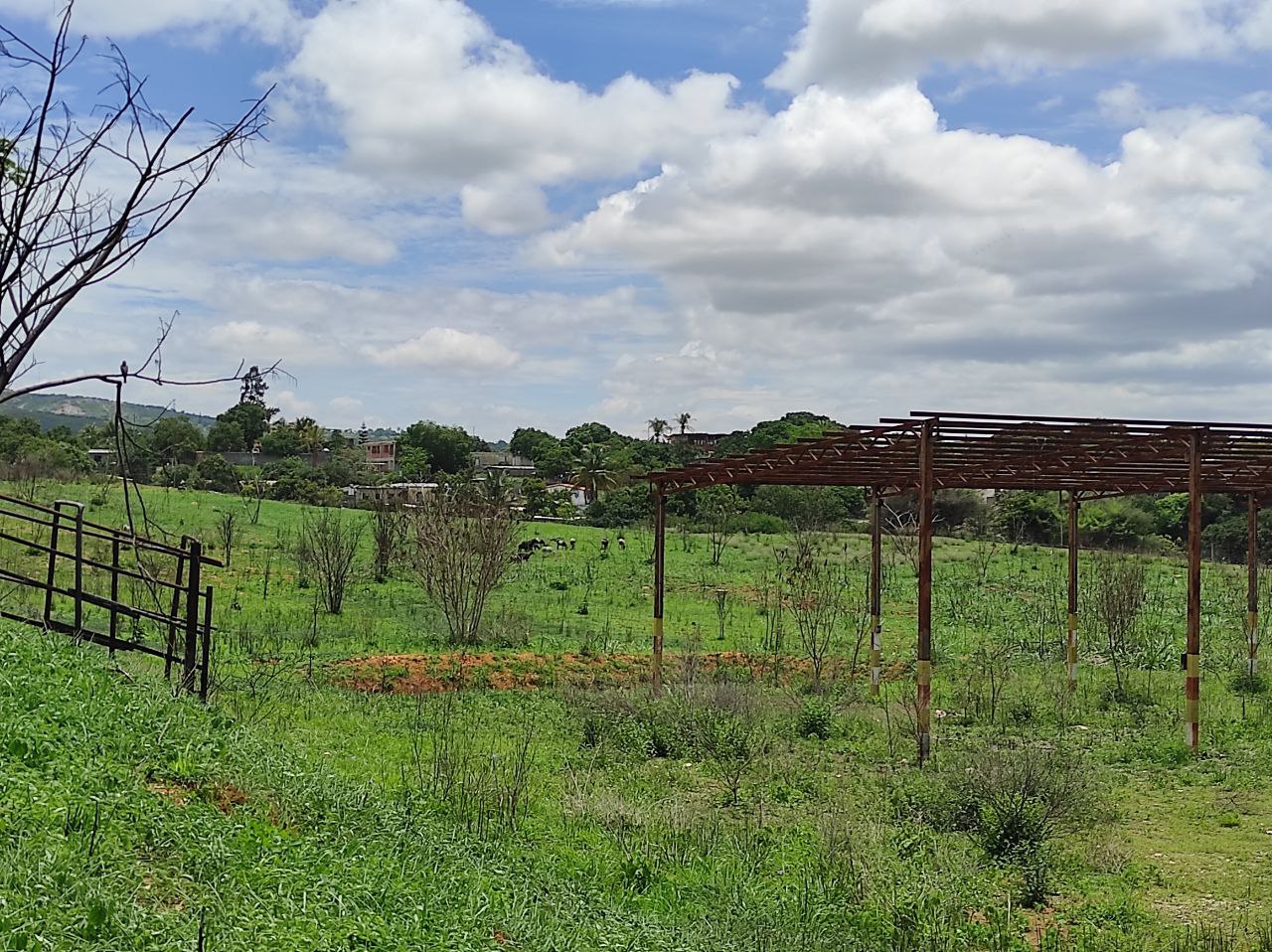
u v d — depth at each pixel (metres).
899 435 15.41
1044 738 16.77
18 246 4.71
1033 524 52.53
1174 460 17.30
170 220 5.07
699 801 12.02
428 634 23.84
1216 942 8.37
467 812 10.01
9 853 5.21
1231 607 32.47
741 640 26.62
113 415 5.48
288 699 15.48
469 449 82.50
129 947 4.77
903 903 8.73
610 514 58.56
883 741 16.08
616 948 6.93
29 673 8.22
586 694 17.86
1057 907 9.41
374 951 5.59
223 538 35.62
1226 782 14.09
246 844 6.48
